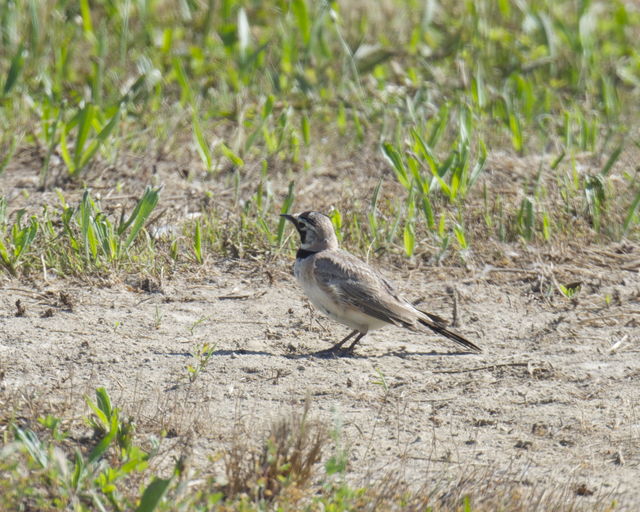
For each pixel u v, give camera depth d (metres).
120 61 19.47
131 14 21.12
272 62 20.08
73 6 21.30
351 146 17.06
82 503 7.42
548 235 14.16
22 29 19.80
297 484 7.78
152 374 10.09
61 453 7.67
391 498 7.75
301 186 15.54
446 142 17.25
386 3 23.12
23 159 16.05
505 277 13.27
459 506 7.74
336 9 21.05
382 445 8.84
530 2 23.48
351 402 9.71
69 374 9.95
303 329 11.73
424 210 14.43
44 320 11.30
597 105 19.84
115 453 8.21
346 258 11.41
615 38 23.16
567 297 12.71
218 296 12.41
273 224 14.20
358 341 11.44
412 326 10.98
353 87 18.75
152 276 12.66
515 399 9.91
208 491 7.52
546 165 16.55
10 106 17.41
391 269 13.40
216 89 19.06
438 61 20.94
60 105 17.30
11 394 9.30
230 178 15.75
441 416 9.51
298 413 9.29
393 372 10.55
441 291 12.85
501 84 20.00
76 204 14.55
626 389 10.16
